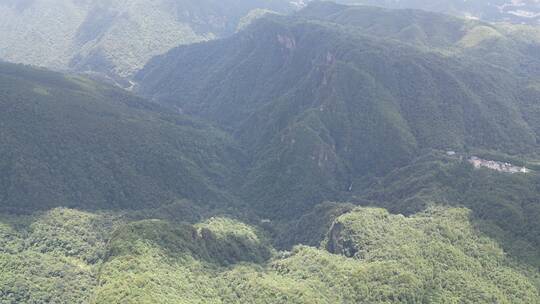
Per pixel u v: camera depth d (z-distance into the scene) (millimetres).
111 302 152875
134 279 165375
